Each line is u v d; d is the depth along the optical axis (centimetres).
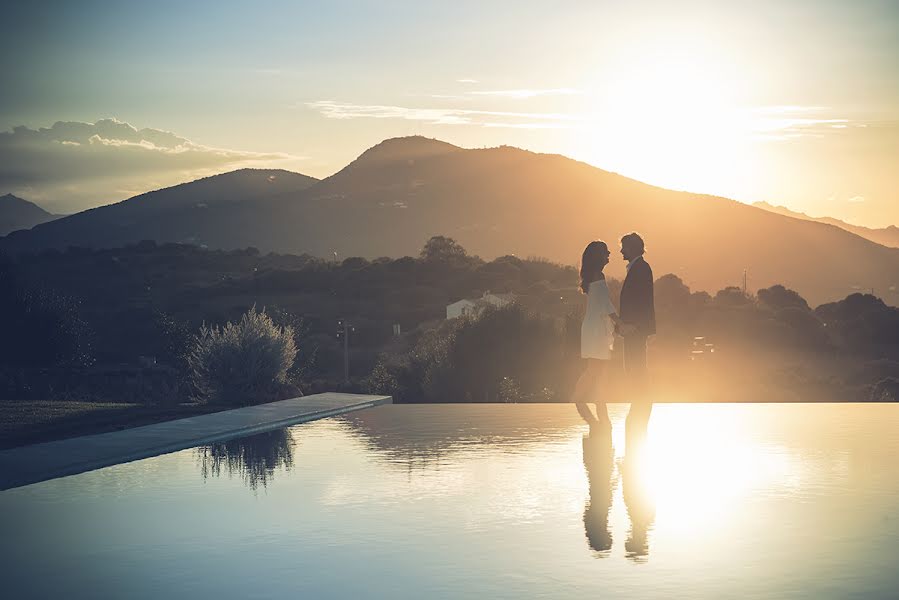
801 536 582
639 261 1081
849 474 812
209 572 505
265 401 1688
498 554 539
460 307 10538
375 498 712
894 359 7962
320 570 506
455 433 1124
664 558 529
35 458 891
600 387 1100
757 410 1411
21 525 631
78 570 513
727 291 10088
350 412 1419
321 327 11012
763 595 457
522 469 843
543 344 2347
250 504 694
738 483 768
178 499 720
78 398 2358
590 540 573
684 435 1095
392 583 480
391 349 9962
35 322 4750
